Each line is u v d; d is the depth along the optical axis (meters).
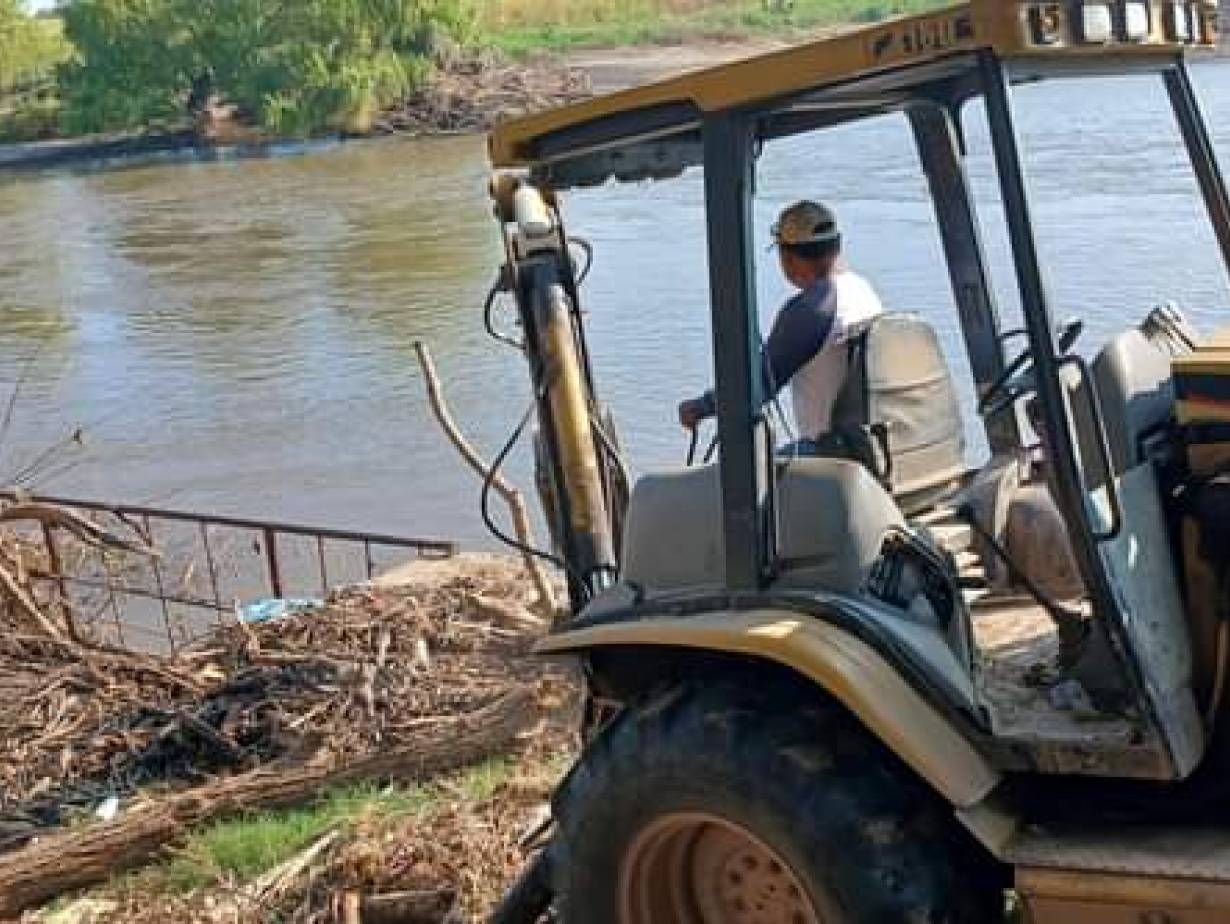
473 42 58.88
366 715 8.62
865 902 4.49
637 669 5.07
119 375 25.16
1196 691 4.51
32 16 67.50
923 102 5.46
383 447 20.02
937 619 4.74
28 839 7.92
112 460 20.78
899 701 4.48
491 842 6.70
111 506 12.81
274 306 29.14
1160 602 4.48
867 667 4.50
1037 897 4.43
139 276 33.12
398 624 9.94
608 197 33.75
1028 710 4.57
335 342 25.95
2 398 24.38
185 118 59.44
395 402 22.00
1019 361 4.64
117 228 39.91
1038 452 5.26
